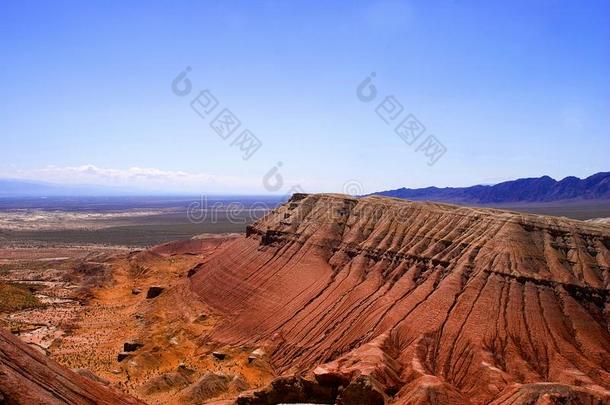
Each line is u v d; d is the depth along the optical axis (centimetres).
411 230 8069
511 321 5909
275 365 6700
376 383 4975
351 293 7356
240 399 5238
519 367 5406
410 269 7206
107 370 6850
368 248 8100
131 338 8006
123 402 4384
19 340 4178
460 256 7000
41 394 3662
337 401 4931
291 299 8006
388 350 5844
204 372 6569
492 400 4981
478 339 5781
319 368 5400
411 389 5044
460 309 6172
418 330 6128
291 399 5216
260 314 8062
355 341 6444
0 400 3431
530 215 7594
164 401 5834
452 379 5466
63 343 8088
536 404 4553
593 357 5566
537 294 6175
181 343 7750
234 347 7425
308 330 7094
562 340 5709
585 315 6028
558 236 7088
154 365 6988
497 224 7281
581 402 4569
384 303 6812
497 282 6350
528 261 6581
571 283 6281
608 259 6688
